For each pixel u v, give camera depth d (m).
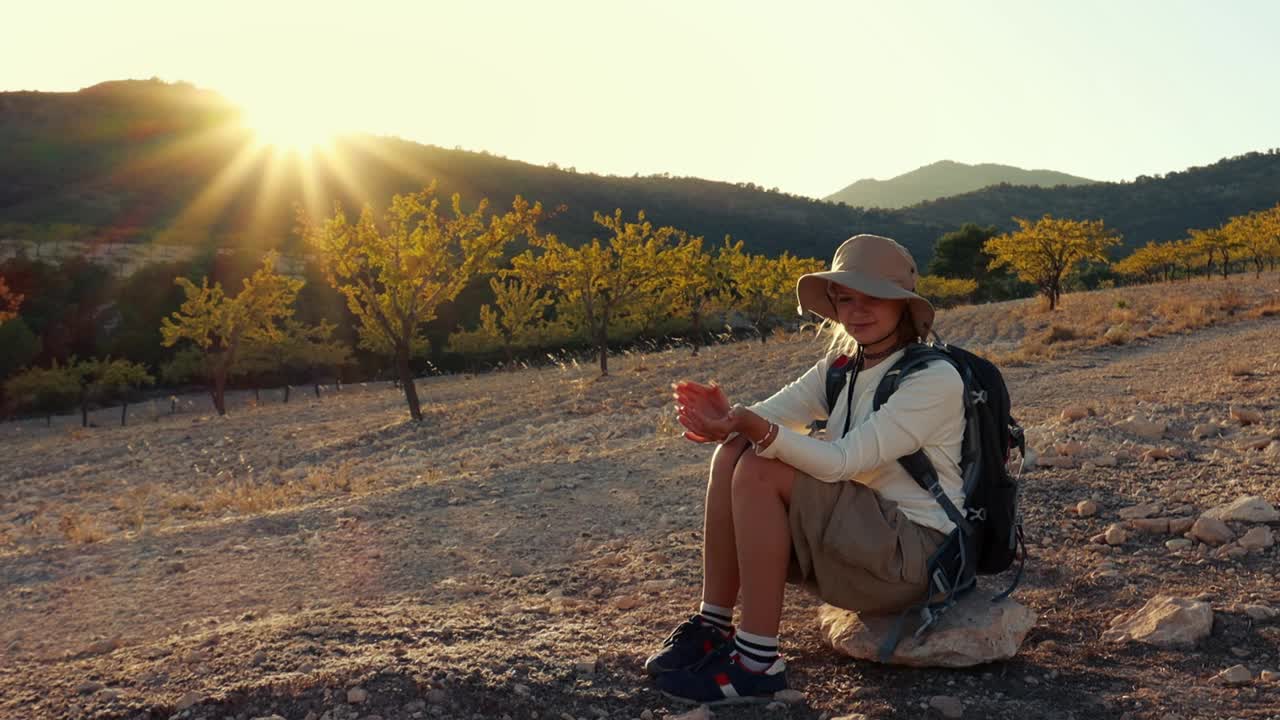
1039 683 2.70
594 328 34.41
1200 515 4.46
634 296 30.56
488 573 5.05
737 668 2.62
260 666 2.83
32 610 5.18
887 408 2.52
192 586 5.36
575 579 4.62
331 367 68.38
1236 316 24.34
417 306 21.53
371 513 7.21
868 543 2.51
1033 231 34.75
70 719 2.57
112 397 58.47
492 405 22.00
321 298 78.81
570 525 6.20
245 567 5.73
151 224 127.94
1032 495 5.26
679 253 33.06
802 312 2.93
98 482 16.09
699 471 7.66
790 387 2.96
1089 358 17.58
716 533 2.70
